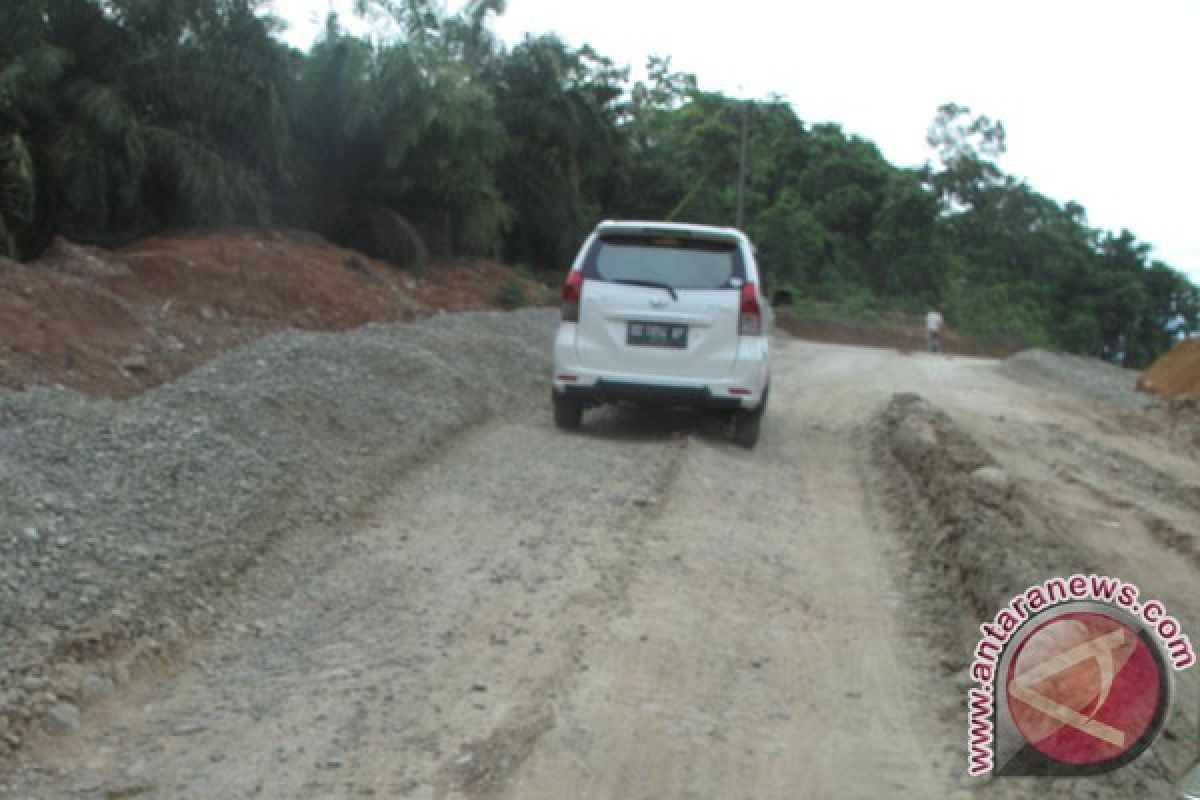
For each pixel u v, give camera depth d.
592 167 34.66
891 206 61.16
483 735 4.18
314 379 9.36
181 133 16.39
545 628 5.26
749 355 9.72
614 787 3.87
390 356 10.73
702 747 4.19
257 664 4.79
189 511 6.14
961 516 7.02
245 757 3.98
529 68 30.75
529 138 30.98
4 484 5.73
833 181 63.25
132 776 3.82
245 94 16.20
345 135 20.33
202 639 5.00
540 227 31.58
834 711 4.60
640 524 7.07
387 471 8.00
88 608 4.83
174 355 10.18
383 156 20.81
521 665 4.84
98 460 6.49
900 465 9.74
